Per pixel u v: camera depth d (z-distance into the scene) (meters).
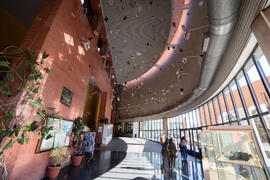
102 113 10.51
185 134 9.67
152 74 14.16
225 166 1.90
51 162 3.49
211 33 2.91
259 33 1.93
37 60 2.82
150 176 3.78
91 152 5.29
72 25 4.30
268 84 2.87
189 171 4.42
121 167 4.59
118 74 13.91
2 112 2.35
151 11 5.64
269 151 2.90
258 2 1.94
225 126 2.00
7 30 4.12
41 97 3.01
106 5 5.50
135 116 19.19
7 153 2.26
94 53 6.99
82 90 5.39
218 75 4.70
